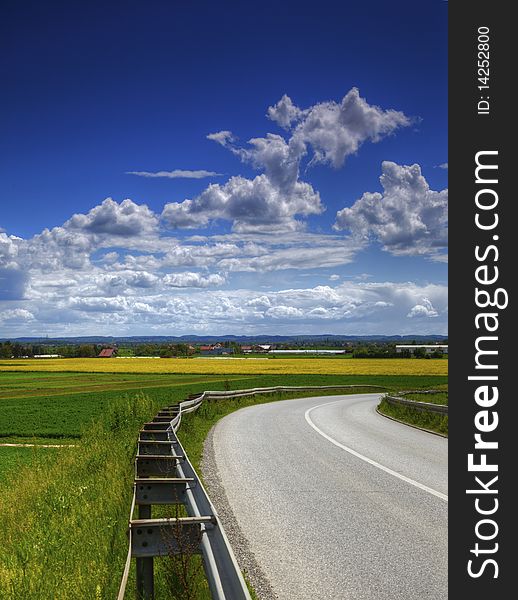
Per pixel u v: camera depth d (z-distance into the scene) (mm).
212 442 15688
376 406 30219
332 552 6488
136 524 4562
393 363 107312
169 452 9711
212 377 66438
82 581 5102
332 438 16391
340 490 9609
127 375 71562
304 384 54594
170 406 18391
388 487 9789
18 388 51219
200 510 5246
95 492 8688
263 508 8492
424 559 6246
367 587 5473
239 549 6629
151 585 4672
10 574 5566
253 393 34938
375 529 7355
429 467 11641
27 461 15438
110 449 12766
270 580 5664
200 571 5027
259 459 12828
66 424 24875
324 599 5199
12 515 8742
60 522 7484
